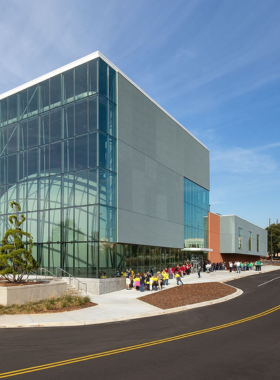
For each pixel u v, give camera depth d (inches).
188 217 1790.1
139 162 1347.2
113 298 934.4
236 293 1048.8
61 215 1172.5
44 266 1186.6
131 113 1316.4
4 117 1375.5
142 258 1358.3
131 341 466.9
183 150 1763.0
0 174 1357.0
